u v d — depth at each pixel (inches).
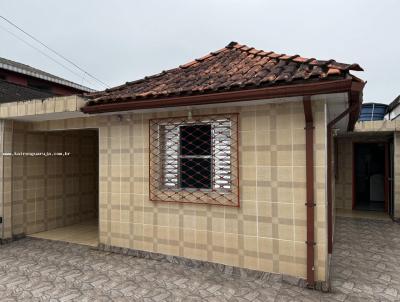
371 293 154.6
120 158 220.2
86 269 190.4
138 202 213.3
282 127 168.6
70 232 286.7
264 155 173.2
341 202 434.3
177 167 203.3
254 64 206.8
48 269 191.6
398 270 188.4
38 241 259.1
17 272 187.3
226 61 234.5
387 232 291.9
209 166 195.2
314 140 160.2
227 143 185.5
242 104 176.1
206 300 147.8
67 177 318.7
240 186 179.6
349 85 136.3
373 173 498.0
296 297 149.6
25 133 275.6
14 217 264.8
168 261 200.5
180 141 203.2
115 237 223.0
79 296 153.9
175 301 147.4
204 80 193.9
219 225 185.9
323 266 157.6
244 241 178.4
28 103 238.7
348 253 223.9
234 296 151.5
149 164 208.4
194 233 193.9
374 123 343.6
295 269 164.6
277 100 164.6
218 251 186.2
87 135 345.7
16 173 267.7
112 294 155.6
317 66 157.2
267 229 172.1
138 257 210.8
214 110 186.7
